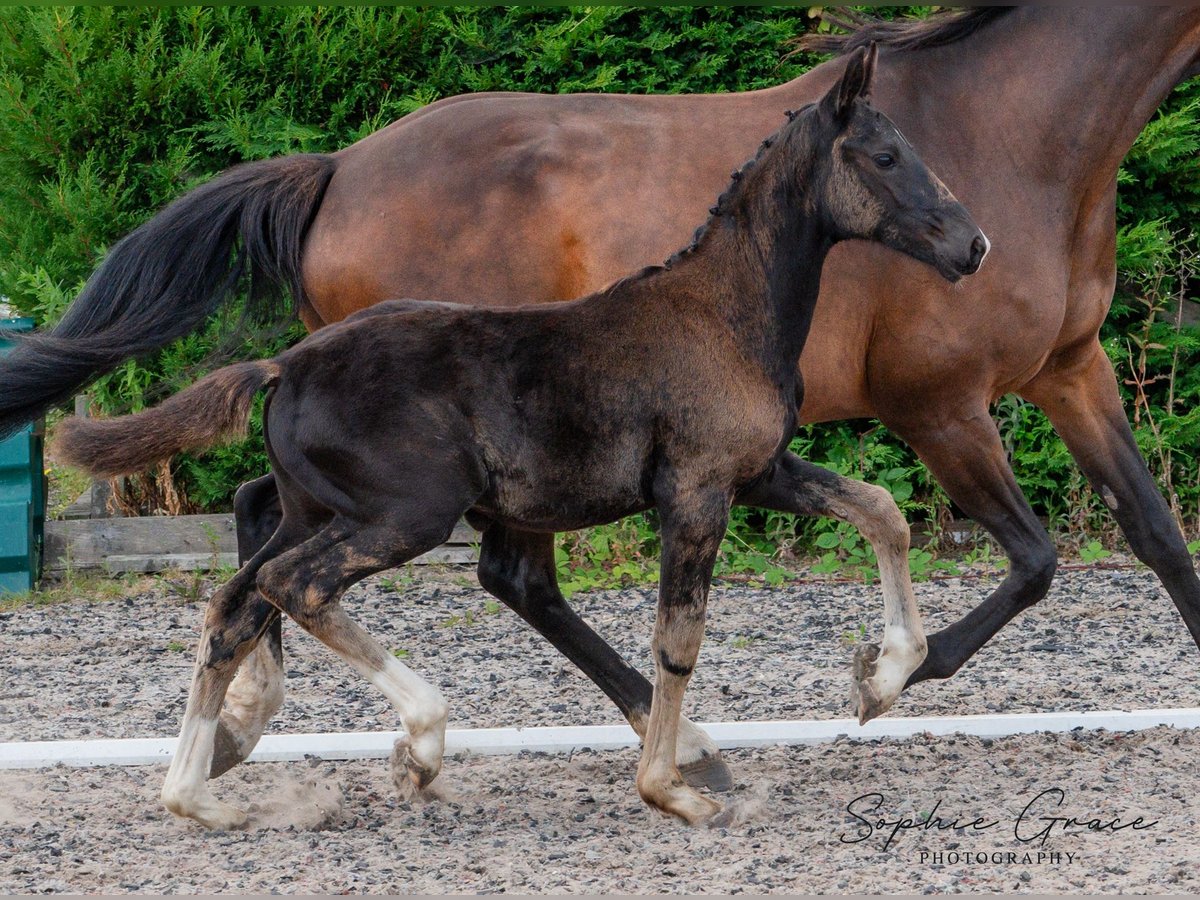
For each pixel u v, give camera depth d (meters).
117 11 14.39
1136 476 9.25
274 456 7.01
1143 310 15.56
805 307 7.01
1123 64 8.51
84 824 7.17
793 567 14.72
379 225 8.84
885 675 7.55
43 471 14.39
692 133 8.83
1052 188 8.59
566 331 6.88
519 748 8.47
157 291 8.57
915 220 6.74
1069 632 11.75
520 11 14.73
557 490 6.85
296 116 14.64
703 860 6.38
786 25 14.55
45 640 11.84
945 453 8.78
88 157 14.11
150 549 14.33
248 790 7.73
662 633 6.88
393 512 6.73
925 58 8.82
